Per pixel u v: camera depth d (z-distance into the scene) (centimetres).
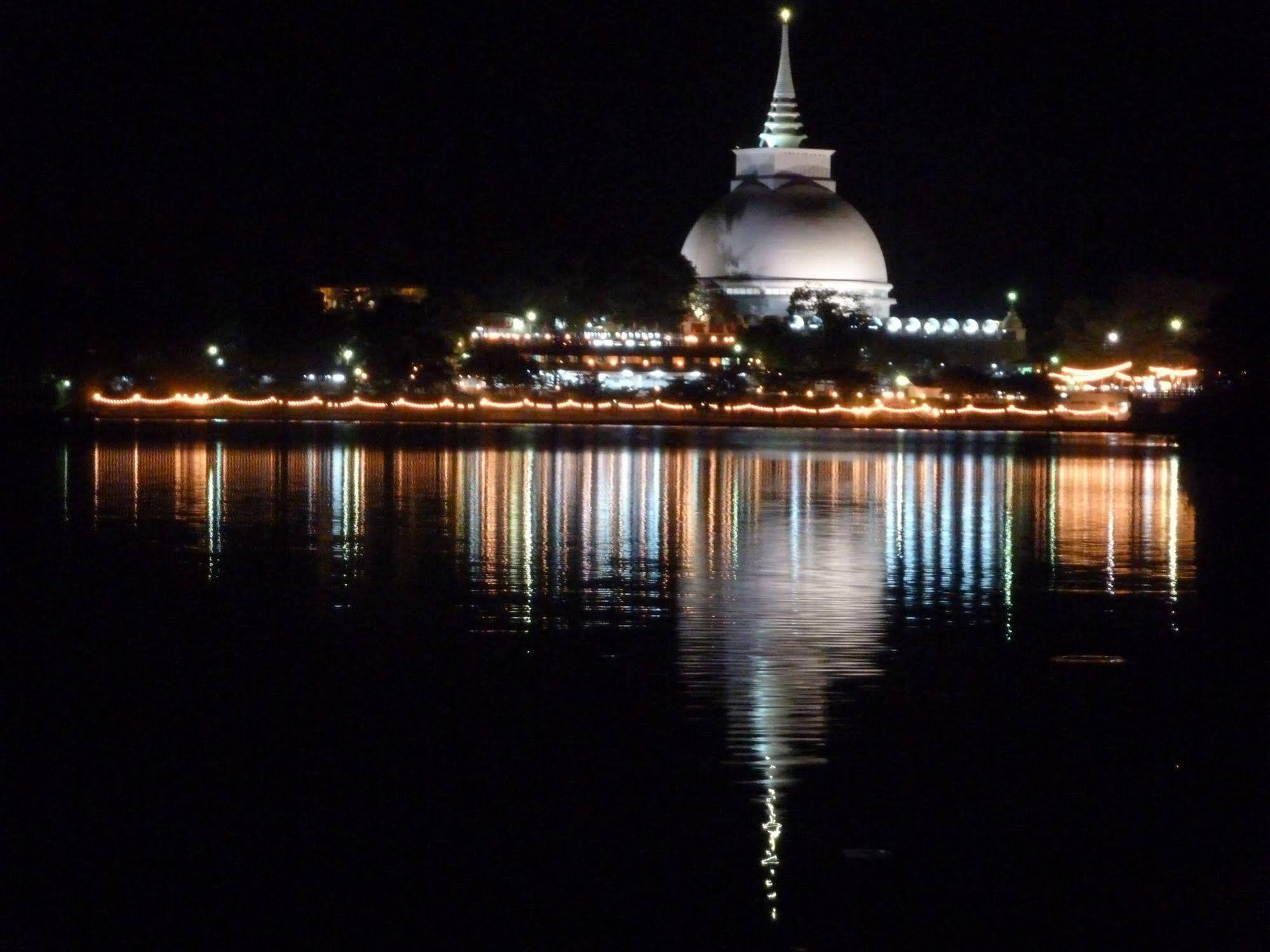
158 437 12112
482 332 18012
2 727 3266
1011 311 19825
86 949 2328
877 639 4169
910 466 10031
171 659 3891
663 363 17950
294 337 15700
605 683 3641
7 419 14225
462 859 2595
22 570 5253
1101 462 10469
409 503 7419
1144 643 4144
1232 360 13238
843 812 2791
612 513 7119
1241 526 6750
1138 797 2866
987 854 2619
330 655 3934
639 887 2502
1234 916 2414
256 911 2433
